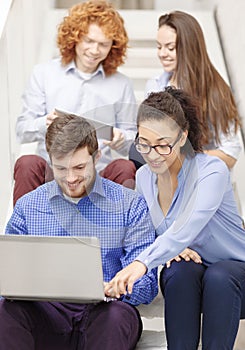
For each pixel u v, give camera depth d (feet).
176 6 18.42
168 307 9.33
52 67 12.51
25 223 9.57
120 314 8.96
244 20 14.83
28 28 14.24
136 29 16.56
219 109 12.05
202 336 9.34
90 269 8.62
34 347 9.21
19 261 8.66
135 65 16.16
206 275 9.33
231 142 12.21
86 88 12.39
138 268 9.11
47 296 8.79
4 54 11.16
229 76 15.67
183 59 12.17
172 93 9.62
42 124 11.73
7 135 11.55
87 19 12.03
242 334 12.22
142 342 9.72
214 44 15.90
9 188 11.71
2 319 8.89
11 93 13.07
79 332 9.36
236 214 9.94
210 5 17.74
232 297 9.25
